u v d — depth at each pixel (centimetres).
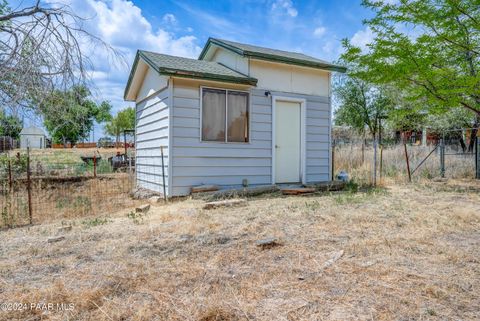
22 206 625
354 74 868
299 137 854
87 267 290
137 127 951
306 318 202
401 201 615
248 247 340
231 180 753
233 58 819
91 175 1155
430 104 855
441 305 216
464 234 385
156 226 435
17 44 365
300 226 427
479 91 745
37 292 237
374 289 240
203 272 275
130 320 202
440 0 718
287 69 825
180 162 693
